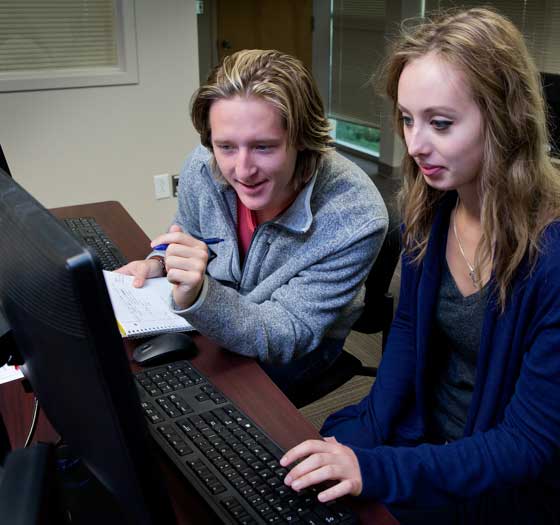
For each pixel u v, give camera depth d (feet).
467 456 3.00
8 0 9.36
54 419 2.14
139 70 10.28
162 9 10.15
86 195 10.58
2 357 2.28
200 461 2.82
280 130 3.65
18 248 1.74
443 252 3.67
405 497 2.84
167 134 10.86
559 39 15.60
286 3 20.35
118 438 1.69
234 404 3.25
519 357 3.25
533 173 3.00
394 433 4.04
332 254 4.03
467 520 3.52
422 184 3.72
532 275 3.07
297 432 3.12
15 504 1.75
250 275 4.41
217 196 4.42
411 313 3.96
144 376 3.48
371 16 18.56
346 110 20.63
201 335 4.01
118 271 4.61
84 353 1.58
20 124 9.79
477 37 2.82
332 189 4.14
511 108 2.88
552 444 3.02
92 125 10.26
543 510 3.38
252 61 3.66
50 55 9.89
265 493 2.64
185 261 3.46
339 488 2.65
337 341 4.64
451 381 3.92
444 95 2.85
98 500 2.56
